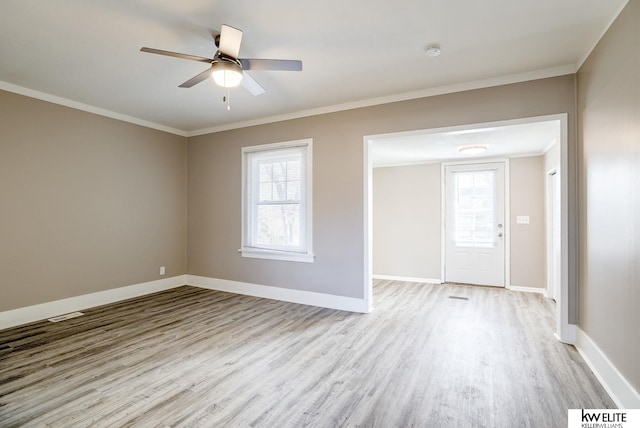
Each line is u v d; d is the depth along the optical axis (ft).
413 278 19.72
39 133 11.93
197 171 17.17
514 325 11.48
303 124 13.97
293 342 9.93
